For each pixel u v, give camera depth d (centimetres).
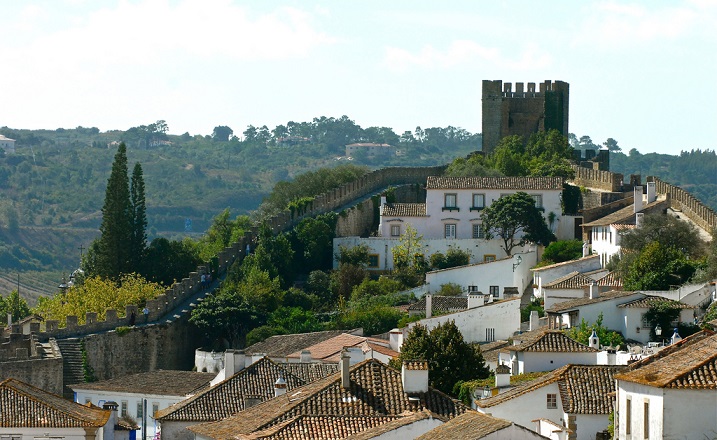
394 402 11344
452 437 9162
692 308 17850
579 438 11581
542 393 11869
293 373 15575
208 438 11631
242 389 14300
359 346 19188
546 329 17750
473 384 14288
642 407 8350
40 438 12144
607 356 14450
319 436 10625
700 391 8044
